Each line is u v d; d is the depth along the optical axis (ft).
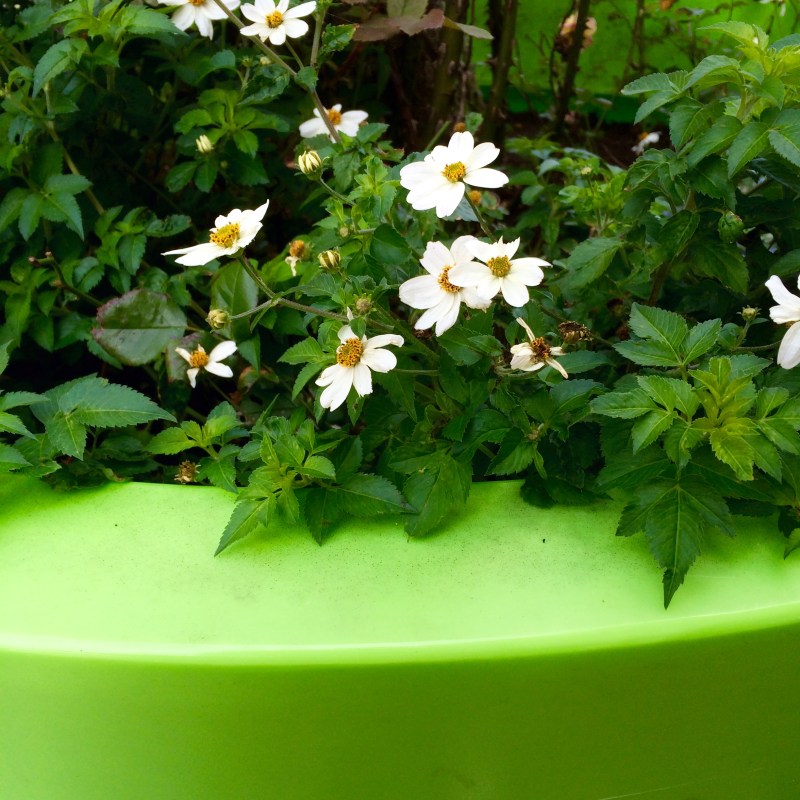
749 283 4.67
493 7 7.79
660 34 8.93
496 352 3.92
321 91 6.90
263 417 4.37
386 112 6.86
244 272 4.78
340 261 3.98
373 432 4.26
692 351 3.77
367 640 3.27
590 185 5.79
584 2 7.79
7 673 3.41
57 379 5.81
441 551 3.70
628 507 3.56
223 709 3.35
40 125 5.26
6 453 3.94
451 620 3.36
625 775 3.69
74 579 3.62
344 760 3.49
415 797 3.62
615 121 9.29
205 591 3.54
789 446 3.48
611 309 5.24
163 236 5.28
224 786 3.58
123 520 3.94
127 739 3.49
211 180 5.46
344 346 3.74
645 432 3.50
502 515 3.87
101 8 5.29
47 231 5.38
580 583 3.51
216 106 5.41
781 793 4.05
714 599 3.43
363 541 3.77
